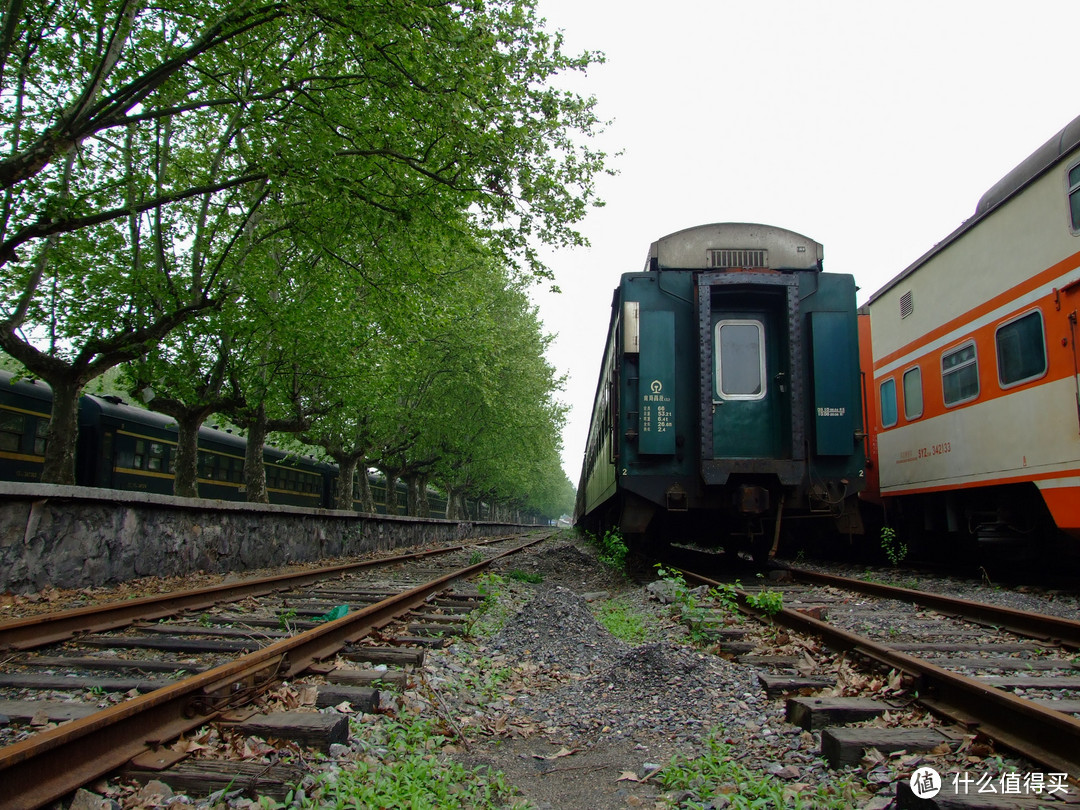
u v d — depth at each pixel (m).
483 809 2.90
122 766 2.80
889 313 13.64
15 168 9.07
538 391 34.91
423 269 13.70
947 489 11.17
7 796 2.37
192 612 6.82
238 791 2.70
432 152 11.21
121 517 9.49
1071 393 8.23
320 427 22.84
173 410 16.30
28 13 9.80
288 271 16.12
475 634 6.40
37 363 12.63
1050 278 8.64
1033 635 5.70
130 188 13.56
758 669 4.82
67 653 5.10
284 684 4.02
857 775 3.01
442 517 58.38
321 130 11.08
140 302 13.92
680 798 2.97
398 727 3.68
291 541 14.63
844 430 9.82
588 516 24.80
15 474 15.34
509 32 9.89
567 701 4.65
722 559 14.04
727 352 10.46
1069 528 8.34
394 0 8.82
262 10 9.38
